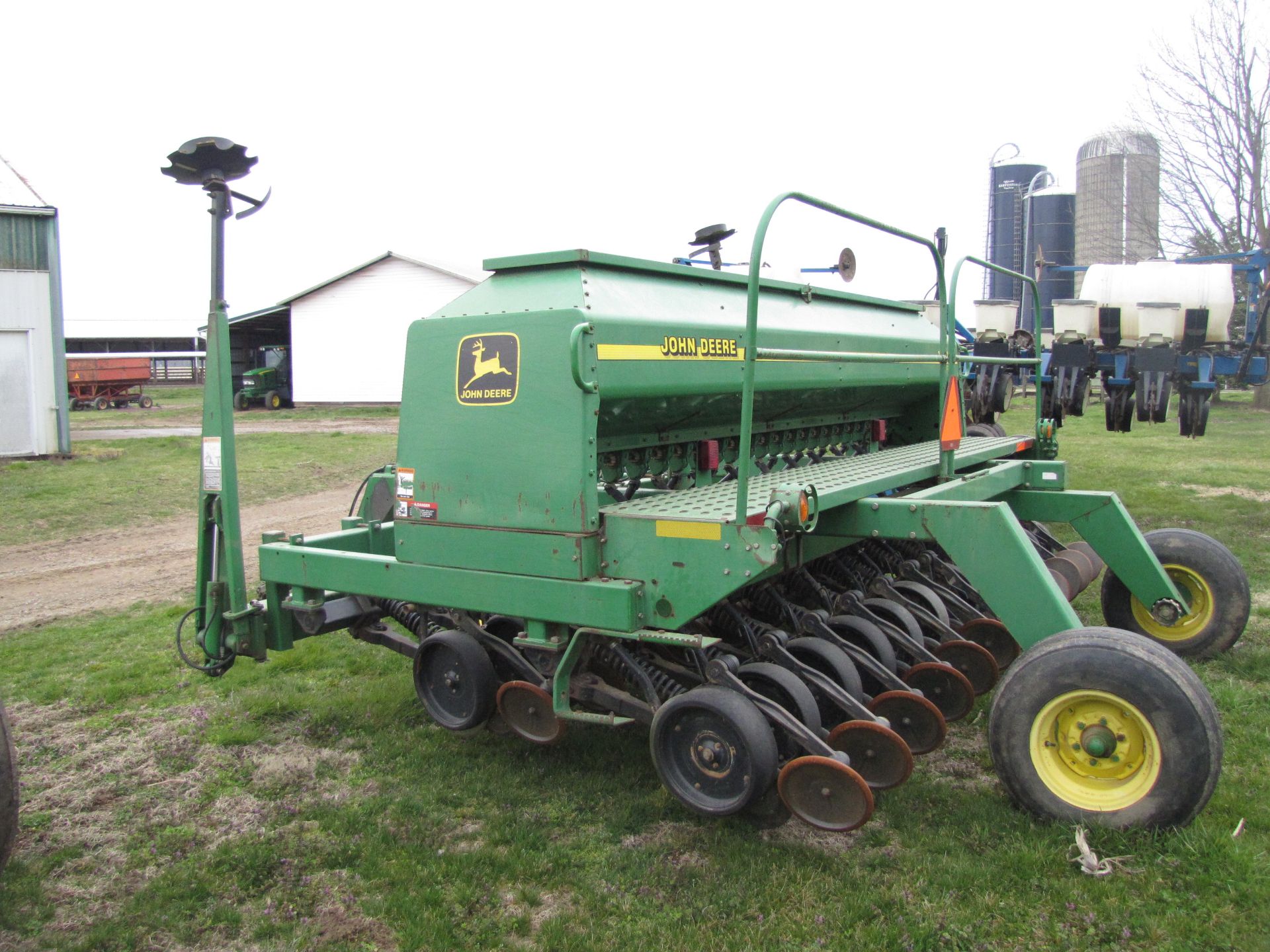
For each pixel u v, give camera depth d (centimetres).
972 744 418
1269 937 268
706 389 401
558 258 354
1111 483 1201
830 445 593
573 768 404
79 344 5412
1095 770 324
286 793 392
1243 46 1859
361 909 307
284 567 428
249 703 489
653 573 332
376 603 466
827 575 512
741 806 322
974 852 323
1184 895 288
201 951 288
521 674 399
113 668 554
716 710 323
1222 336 1064
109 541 1000
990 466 538
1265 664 495
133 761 424
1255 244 1933
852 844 334
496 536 359
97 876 330
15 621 684
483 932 291
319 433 2105
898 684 396
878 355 385
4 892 319
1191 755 303
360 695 499
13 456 1530
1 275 1495
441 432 371
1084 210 2161
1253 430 1942
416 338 377
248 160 437
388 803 379
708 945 279
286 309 3053
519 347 346
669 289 406
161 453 1639
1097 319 1091
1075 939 273
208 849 347
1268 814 335
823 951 273
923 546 581
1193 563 510
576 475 336
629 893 309
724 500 361
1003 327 1114
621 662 362
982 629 490
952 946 274
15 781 295
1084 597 648
